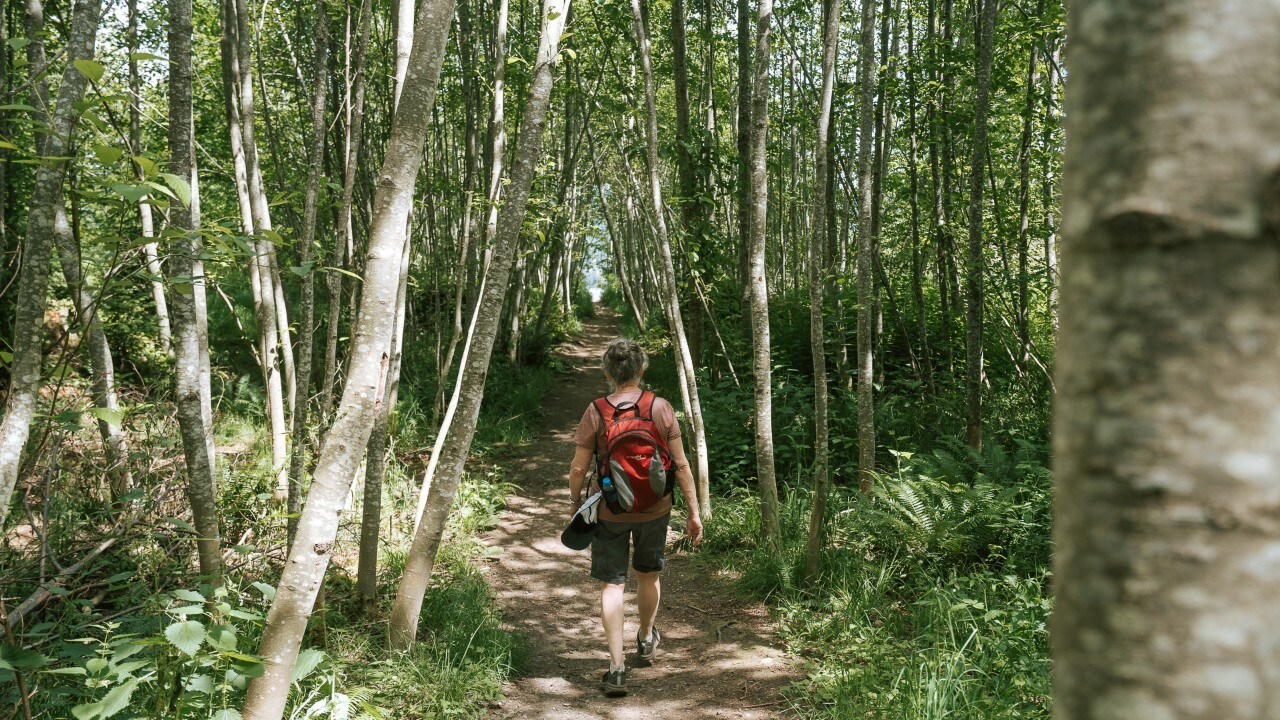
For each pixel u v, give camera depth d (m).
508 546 6.21
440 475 3.96
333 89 9.01
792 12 8.98
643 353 3.89
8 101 3.16
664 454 3.79
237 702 2.81
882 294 10.46
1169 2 0.42
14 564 3.47
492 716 3.57
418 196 11.10
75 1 2.41
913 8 9.44
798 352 10.04
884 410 7.91
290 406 5.82
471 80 9.41
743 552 5.48
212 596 3.06
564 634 4.62
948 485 5.20
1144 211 0.41
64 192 2.37
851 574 4.67
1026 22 6.50
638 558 3.92
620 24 7.93
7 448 2.27
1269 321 0.39
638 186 8.30
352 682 3.56
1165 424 0.41
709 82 11.02
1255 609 0.39
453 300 13.58
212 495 3.04
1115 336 0.43
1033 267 9.07
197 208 3.46
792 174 14.12
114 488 4.12
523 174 3.89
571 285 27.22
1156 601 0.41
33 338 2.33
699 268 8.52
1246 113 0.40
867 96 5.46
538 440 10.11
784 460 7.27
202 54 9.34
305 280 4.44
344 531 5.43
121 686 2.05
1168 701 0.41
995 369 9.59
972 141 7.95
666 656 4.25
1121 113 0.43
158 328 9.90
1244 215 0.39
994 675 3.41
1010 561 4.48
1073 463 0.46
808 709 3.56
